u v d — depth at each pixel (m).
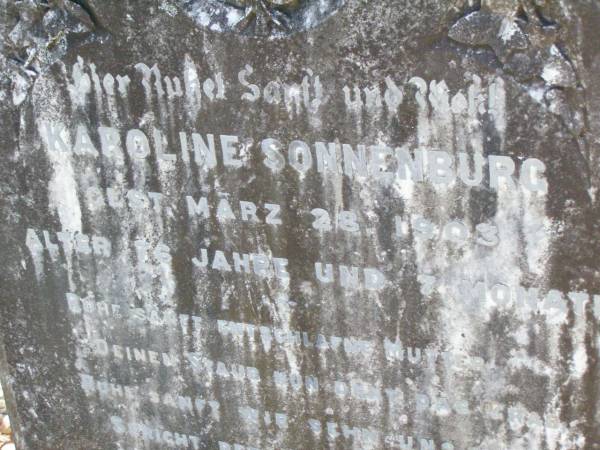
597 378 0.81
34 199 0.94
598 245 0.77
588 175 0.75
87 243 0.94
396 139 0.79
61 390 1.03
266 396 0.94
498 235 0.79
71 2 0.84
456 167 0.78
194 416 0.98
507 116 0.75
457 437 0.89
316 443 0.94
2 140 0.92
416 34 0.75
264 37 0.79
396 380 0.88
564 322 0.80
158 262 0.92
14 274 0.98
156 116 0.86
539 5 0.72
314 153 0.82
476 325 0.83
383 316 0.86
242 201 0.86
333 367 0.90
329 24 0.77
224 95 0.82
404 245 0.82
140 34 0.83
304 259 0.86
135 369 0.98
